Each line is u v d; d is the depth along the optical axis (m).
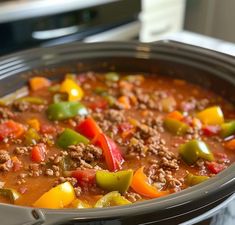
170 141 0.47
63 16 0.82
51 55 0.57
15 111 0.52
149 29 1.05
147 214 0.30
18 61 0.55
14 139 0.47
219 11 1.25
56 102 0.53
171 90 0.58
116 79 0.59
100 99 0.55
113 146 0.43
